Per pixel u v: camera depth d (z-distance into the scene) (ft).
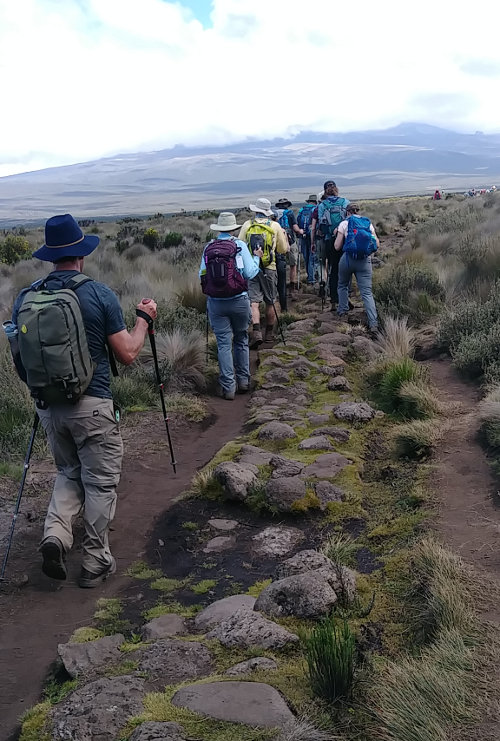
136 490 19.69
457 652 9.97
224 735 8.72
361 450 20.76
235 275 27.58
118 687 10.07
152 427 24.82
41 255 14.52
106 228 158.51
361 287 36.27
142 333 15.47
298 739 8.53
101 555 14.92
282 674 10.18
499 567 12.67
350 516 16.69
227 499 18.20
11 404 24.94
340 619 11.86
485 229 62.03
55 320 13.60
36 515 17.63
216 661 10.87
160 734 8.67
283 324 40.68
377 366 27.89
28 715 10.13
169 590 14.32
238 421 25.79
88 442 14.69
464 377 26.23
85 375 13.99
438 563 12.48
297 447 21.11
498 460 17.39
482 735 8.42
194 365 30.32
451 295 38.60
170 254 80.33
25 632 13.08
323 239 41.91
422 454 19.45
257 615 11.72
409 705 8.92
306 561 13.10
